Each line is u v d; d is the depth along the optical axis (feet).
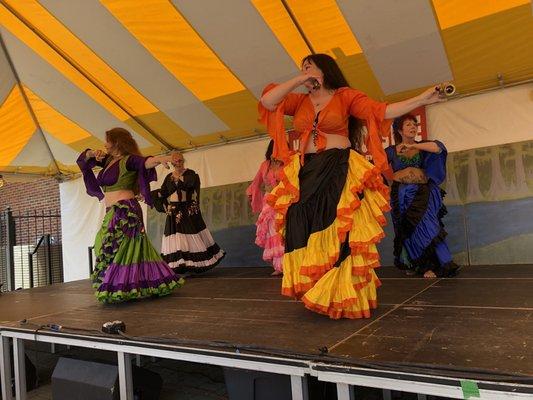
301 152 8.30
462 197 15.66
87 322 9.84
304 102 8.48
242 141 20.34
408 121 12.57
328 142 8.23
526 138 14.76
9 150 21.07
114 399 8.25
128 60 15.83
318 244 7.84
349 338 6.84
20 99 18.93
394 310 8.61
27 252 28.45
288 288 8.13
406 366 5.40
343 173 7.88
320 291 7.82
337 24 13.19
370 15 12.76
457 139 15.75
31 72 17.42
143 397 9.20
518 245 14.80
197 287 14.46
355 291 7.98
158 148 21.59
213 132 19.98
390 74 14.85
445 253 12.55
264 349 6.58
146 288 12.27
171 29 14.15
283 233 8.49
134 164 11.94
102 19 14.01
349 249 7.84
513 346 5.94
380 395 9.57
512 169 14.94
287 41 14.16
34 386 11.59
